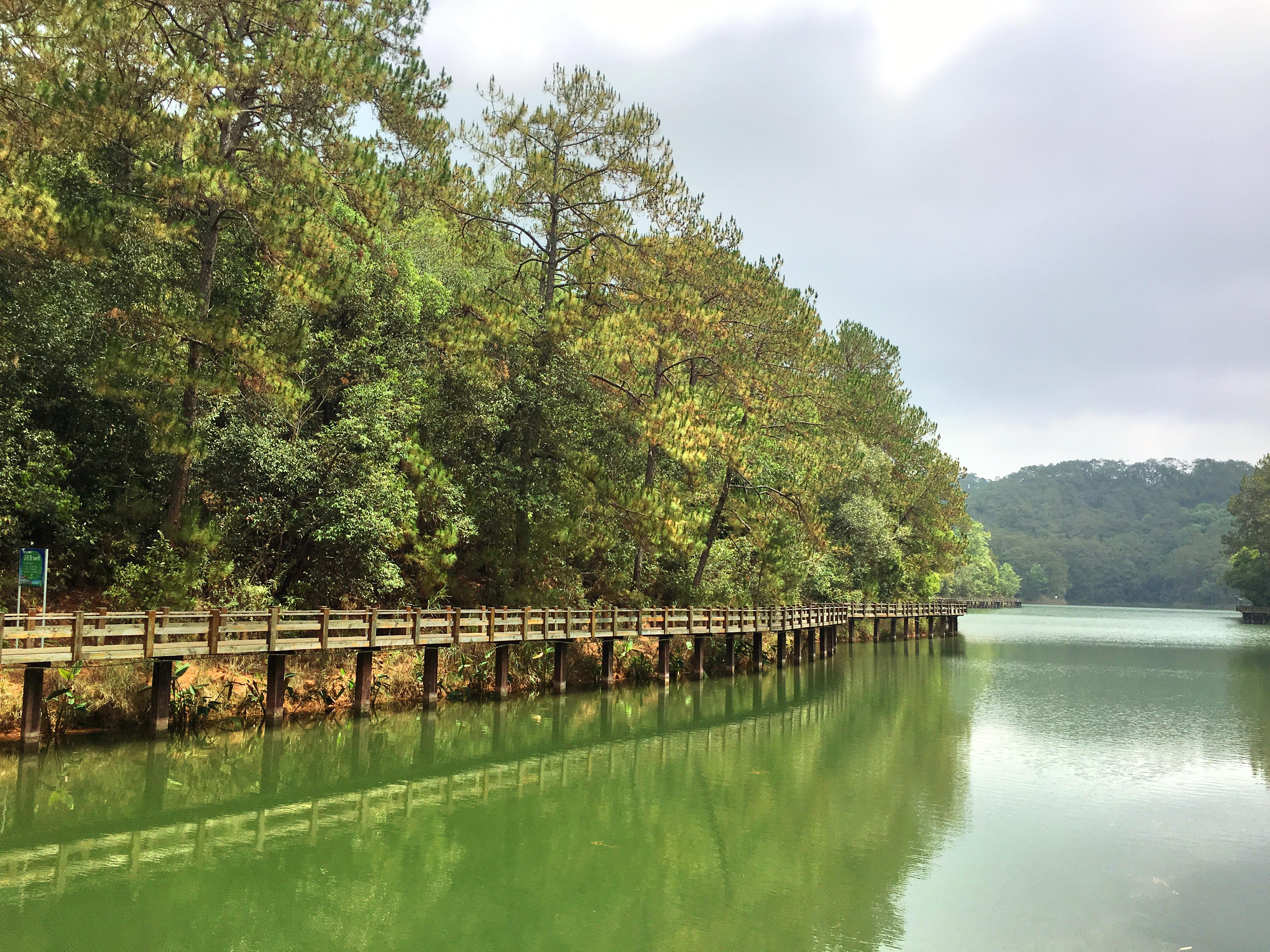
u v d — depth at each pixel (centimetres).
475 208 3041
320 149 2227
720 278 3325
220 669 2044
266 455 2223
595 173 3156
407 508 2430
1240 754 2222
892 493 5784
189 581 1981
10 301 2088
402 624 2183
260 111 2128
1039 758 2155
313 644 1986
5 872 1195
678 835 1495
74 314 2153
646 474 3362
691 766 1997
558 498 2992
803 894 1252
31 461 1975
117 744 1758
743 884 1284
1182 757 2188
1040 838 1517
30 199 1766
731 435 3133
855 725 2581
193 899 1136
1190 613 13888
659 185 3147
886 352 6228
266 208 2016
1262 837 1538
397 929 1078
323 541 2289
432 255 3159
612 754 2088
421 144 2528
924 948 1085
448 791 1702
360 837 1409
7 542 1994
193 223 2211
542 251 3281
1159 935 1135
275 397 2094
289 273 2059
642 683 3131
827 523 4125
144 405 1947
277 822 1468
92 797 1509
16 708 1697
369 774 1780
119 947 988
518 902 1182
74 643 1611
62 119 1784
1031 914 1194
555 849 1396
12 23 1694
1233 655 5122
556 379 3006
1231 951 1091
